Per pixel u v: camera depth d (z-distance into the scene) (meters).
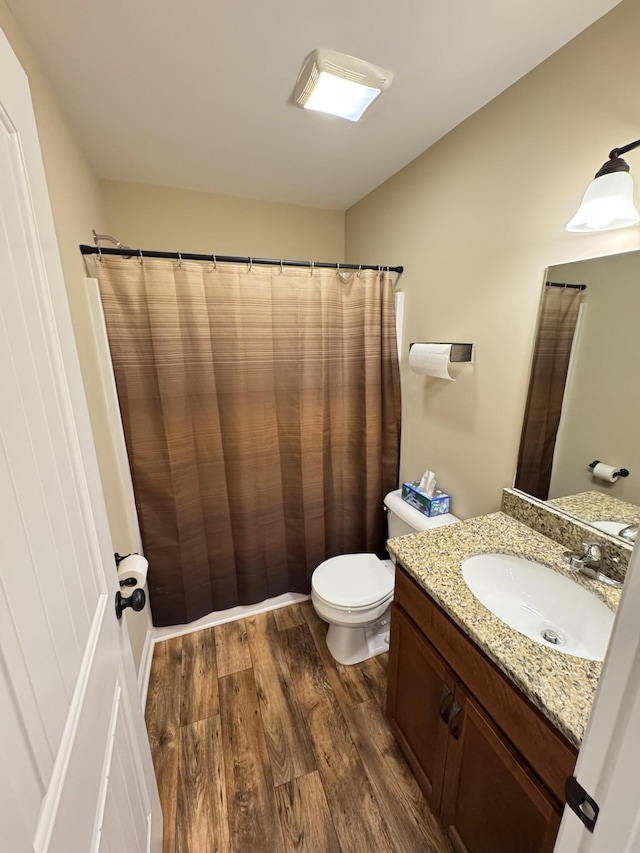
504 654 0.80
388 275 1.89
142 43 1.02
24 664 0.43
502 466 1.44
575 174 1.08
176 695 1.59
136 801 0.85
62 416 0.63
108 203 1.94
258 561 2.01
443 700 1.02
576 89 1.04
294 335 1.82
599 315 1.06
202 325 1.65
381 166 1.80
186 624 1.94
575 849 0.48
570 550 1.17
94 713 0.63
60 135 1.25
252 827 1.15
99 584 0.75
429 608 1.06
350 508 2.22
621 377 1.03
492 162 1.33
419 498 1.78
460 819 1.00
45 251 0.61
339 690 1.60
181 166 1.78
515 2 0.91
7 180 0.50
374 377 2.00
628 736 0.39
